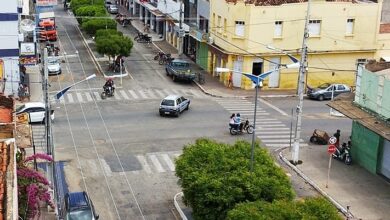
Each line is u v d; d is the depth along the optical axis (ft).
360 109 112.98
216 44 192.54
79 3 279.90
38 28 219.00
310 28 181.88
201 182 78.69
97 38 203.31
